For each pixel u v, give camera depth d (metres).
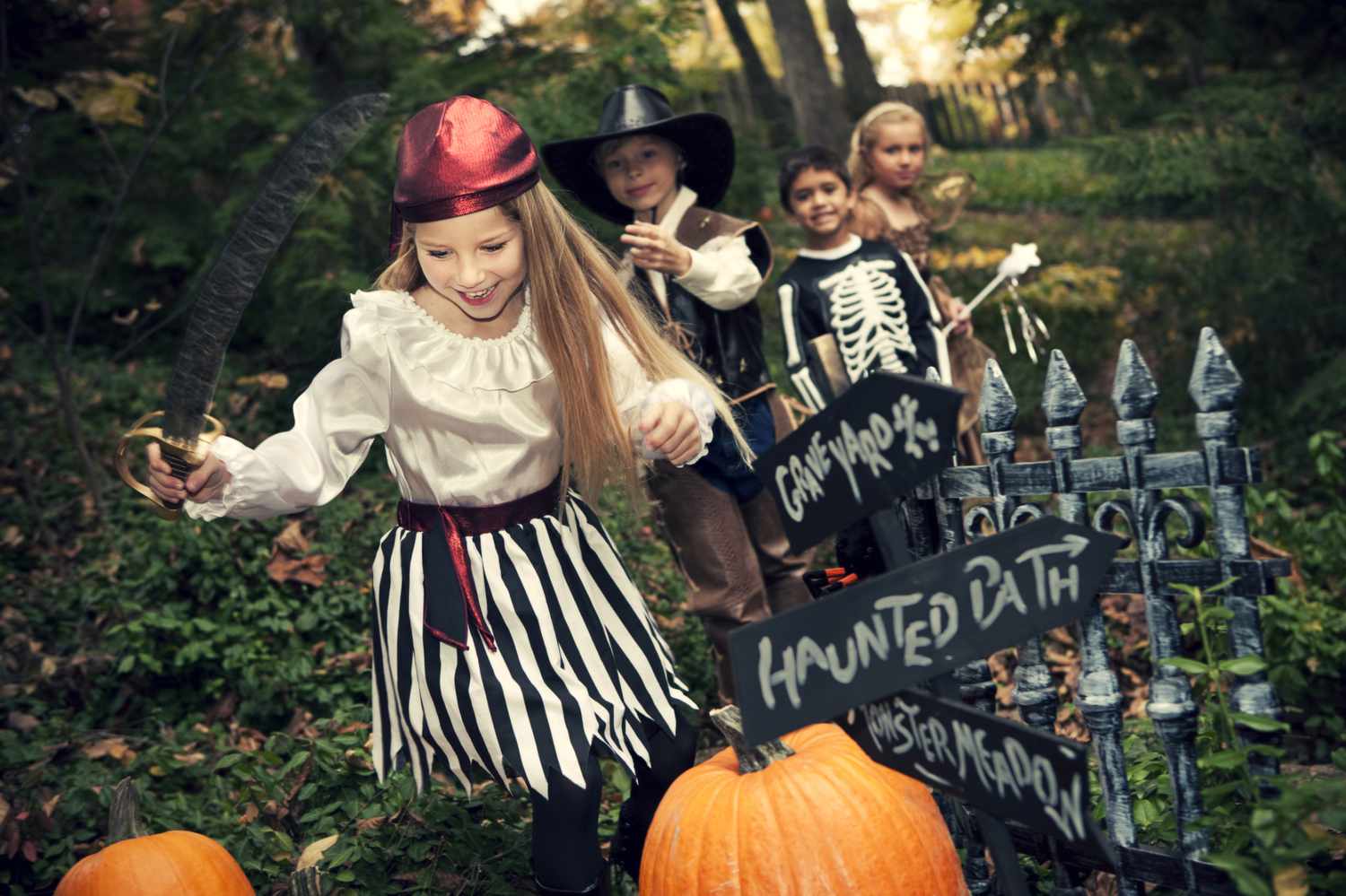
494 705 2.32
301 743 3.44
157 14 7.70
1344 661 3.64
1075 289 8.59
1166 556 2.03
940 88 18.36
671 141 3.64
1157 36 8.97
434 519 2.46
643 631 2.57
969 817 2.44
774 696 1.88
